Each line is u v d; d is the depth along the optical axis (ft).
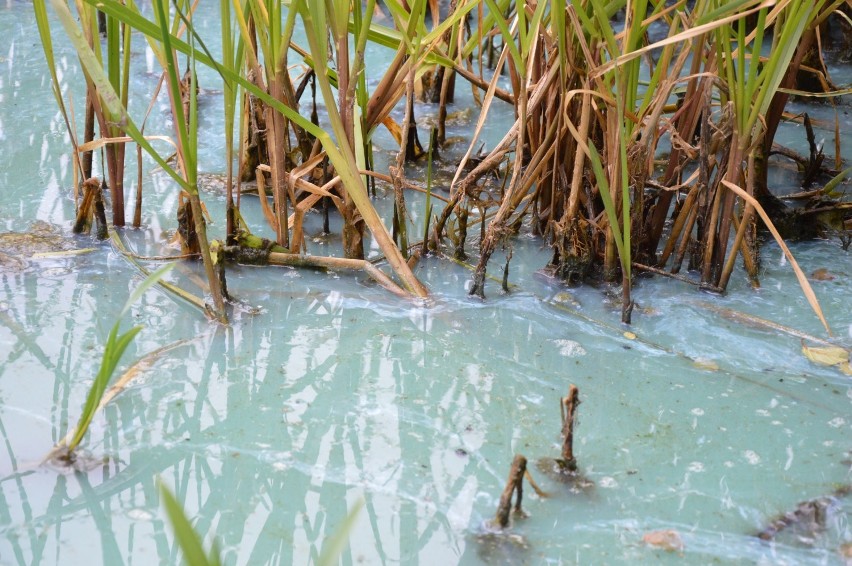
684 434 10.98
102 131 12.21
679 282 12.16
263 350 11.46
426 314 11.82
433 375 11.33
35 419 10.91
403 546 10.40
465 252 12.48
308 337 11.59
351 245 12.19
